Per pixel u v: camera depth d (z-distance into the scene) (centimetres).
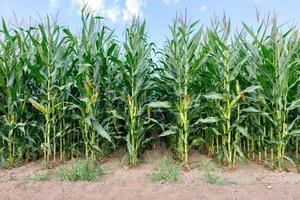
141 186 410
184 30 479
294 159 511
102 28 520
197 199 365
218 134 470
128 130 499
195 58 570
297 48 527
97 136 505
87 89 491
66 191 402
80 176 439
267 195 372
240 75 491
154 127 572
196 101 477
